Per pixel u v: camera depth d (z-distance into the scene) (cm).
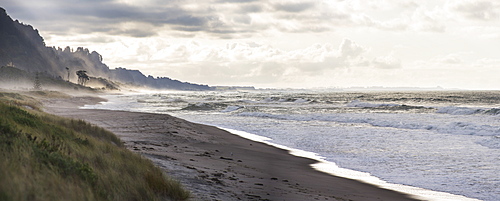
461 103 8588
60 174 639
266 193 1030
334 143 2403
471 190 1291
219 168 1360
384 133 2900
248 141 2453
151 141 2003
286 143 2408
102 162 877
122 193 705
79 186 632
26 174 548
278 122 3878
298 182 1292
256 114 4841
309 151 2102
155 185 808
